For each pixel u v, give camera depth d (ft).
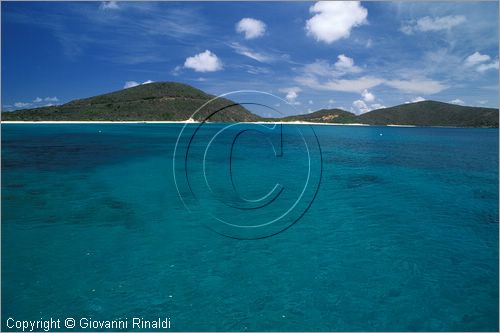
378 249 33.53
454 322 22.17
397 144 170.40
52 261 29.53
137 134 194.49
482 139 232.73
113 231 37.32
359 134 258.78
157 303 23.68
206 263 30.01
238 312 22.85
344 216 44.42
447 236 37.24
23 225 38.27
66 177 65.72
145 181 64.18
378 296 24.97
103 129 241.96
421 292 25.58
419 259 31.27
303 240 35.83
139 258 30.68
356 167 87.10
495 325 21.89
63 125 293.02
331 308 23.44
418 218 43.70
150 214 43.78
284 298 24.57
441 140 213.66
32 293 24.43
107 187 58.29
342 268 29.30
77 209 44.83
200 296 24.66
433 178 72.84
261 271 28.60
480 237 36.99
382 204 50.44
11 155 92.63
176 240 35.24
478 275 28.25
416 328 21.57
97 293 24.70
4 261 29.22
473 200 53.36
